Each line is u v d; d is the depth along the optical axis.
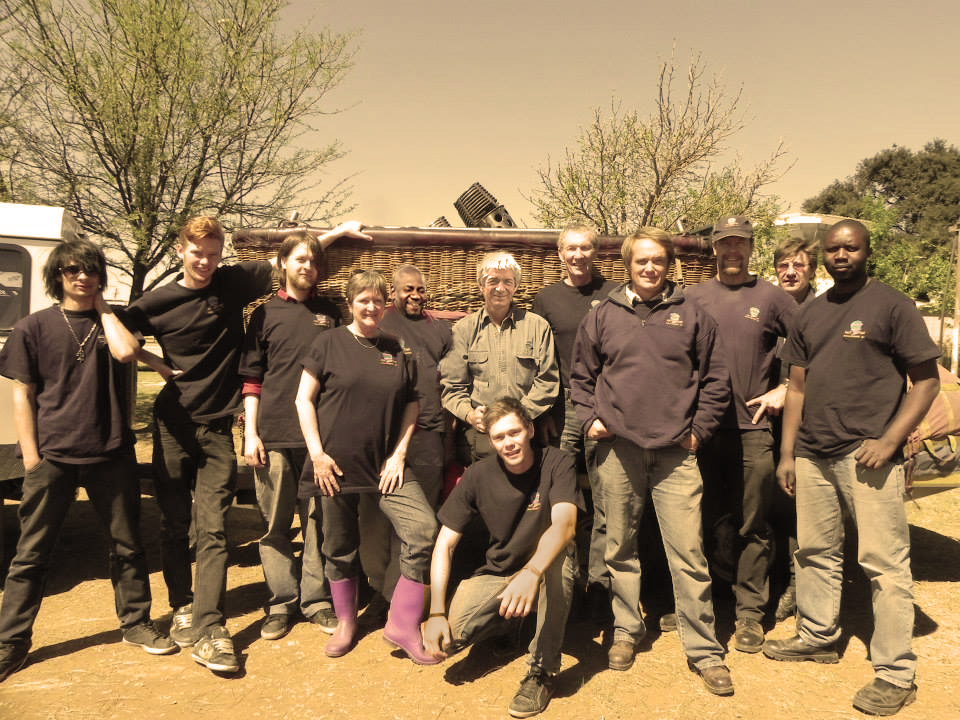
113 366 3.67
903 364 3.22
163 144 10.91
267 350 3.89
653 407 3.40
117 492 3.72
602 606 4.12
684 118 13.03
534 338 3.94
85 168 11.24
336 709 3.21
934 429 4.23
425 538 3.56
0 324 4.57
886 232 33.22
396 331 4.07
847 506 3.39
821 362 3.38
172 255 11.59
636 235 3.48
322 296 4.50
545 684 3.28
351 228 4.43
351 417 3.57
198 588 3.73
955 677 3.48
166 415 3.87
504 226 5.33
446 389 3.99
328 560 3.75
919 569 5.03
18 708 3.20
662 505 3.48
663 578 4.62
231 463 3.91
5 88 10.74
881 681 3.22
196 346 3.83
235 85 11.55
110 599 4.49
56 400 3.55
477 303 4.55
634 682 3.46
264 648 3.82
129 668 3.58
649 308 3.51
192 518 4.64
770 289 3.96
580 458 4.27
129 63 10.74
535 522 3.38
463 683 3.45
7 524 5.54
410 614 3.55
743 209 13.13
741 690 3.38
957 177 64.69
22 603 3.55
